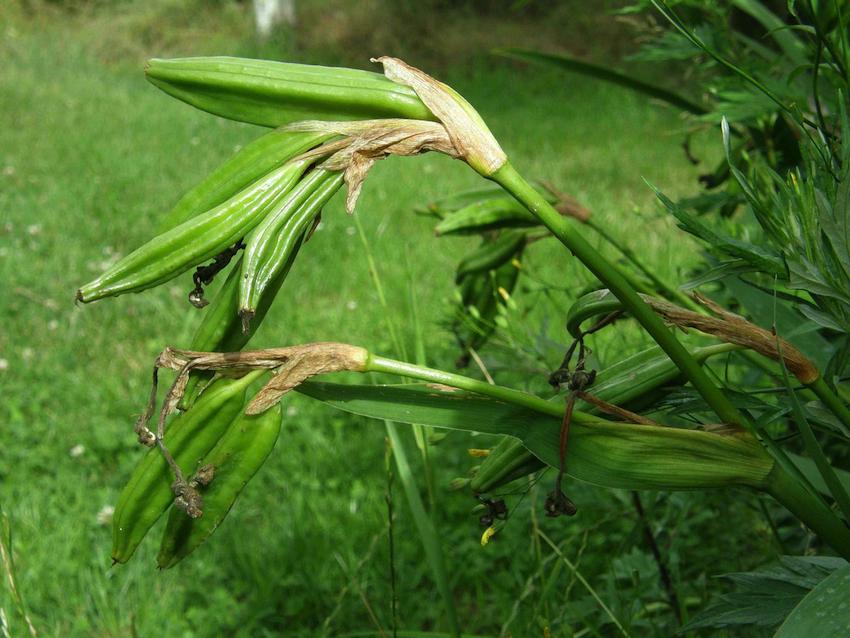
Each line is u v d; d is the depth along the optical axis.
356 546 0.70
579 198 1.48
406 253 0.52
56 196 1.55
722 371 0.63
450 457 0.79
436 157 1.79
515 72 2.79
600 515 0.66
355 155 0.24
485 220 0.44
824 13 0.33
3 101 2.32
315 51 3.12
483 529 0.70
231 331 0.26
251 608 0.65
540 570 0.48
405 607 0.64
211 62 0.25
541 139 2.04
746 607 0.30
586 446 0.27
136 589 0.67
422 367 0.27
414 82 0.25
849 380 0.30
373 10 3.16
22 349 1.04
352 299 1.17
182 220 0.25
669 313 0.27
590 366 0.52
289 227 0.24
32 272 1.23
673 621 0.51
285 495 0.78
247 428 0.27
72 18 3.43
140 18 3.29
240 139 2.04
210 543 0.72
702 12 0.48
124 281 0.24
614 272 0.25
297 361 0.27
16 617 0.63
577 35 2.93
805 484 0.27
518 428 0.27
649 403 0.28
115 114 2.24
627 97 2.36
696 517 0.60
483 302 0.50
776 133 0.48
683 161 1.76
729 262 0.27
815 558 0.31
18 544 0.69
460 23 3.10
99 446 0.86
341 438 0.85
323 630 0.57
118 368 1.01
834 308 0.26
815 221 0.25
